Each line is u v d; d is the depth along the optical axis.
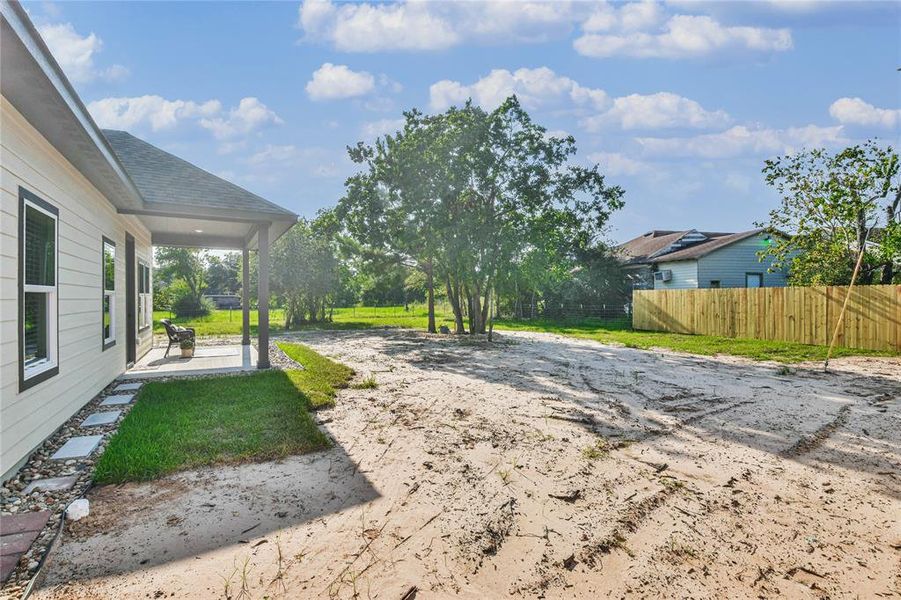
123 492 3.19
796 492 3.24
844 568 2.34
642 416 5.16
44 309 4.54
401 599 2.10
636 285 22.98
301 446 4.05
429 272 17.11
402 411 5.39
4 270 3.53
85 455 3.99
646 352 10.64
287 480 3.41
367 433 4.56
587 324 19.45
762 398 5.99
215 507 2.97
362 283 21.97
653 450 4.08
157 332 18.81
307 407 5.44
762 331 12.61
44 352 4.53
